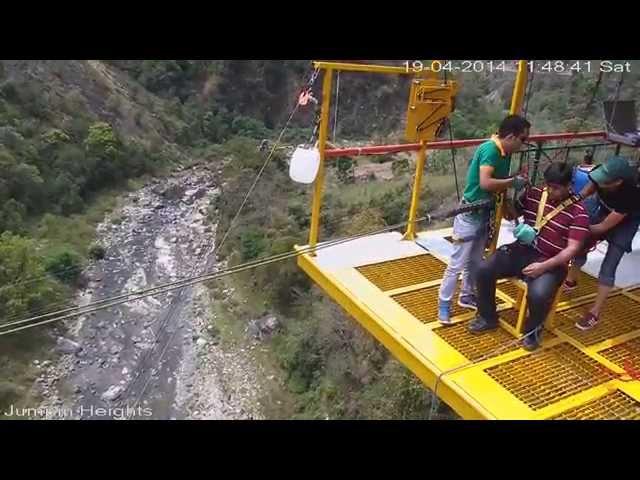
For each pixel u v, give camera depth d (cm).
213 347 1590
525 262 353
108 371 1476
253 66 3616
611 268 389
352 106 3634
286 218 2019
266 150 2912
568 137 545
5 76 2484
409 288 454
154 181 2669
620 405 320
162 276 1912
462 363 353
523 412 309
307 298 1672
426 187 1858
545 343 379
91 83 2917
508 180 354
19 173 2050
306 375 1445
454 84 493
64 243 1966
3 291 1516
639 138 525
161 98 3438
